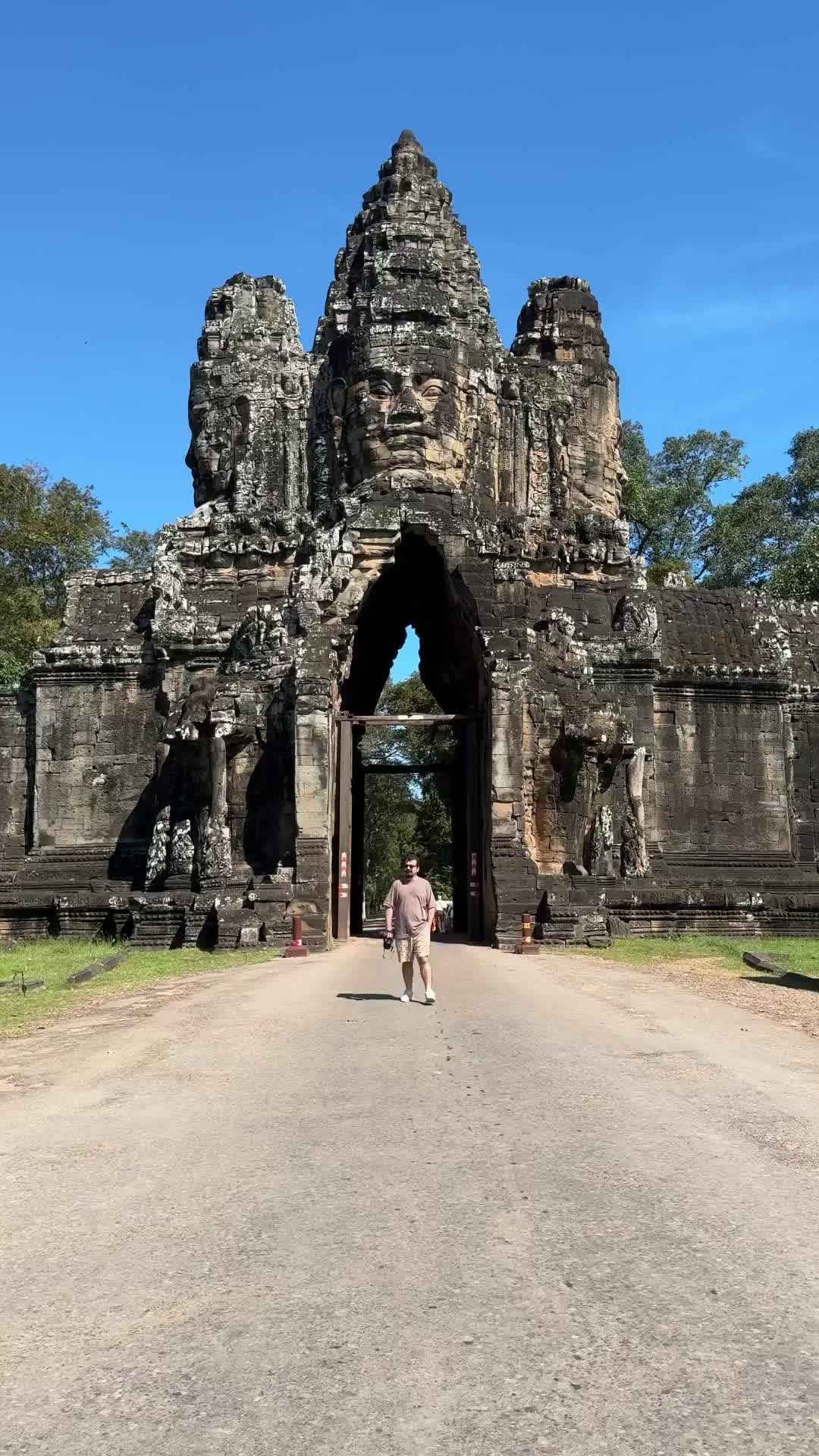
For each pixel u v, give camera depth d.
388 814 69.75
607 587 32.94
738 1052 11.32
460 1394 4.52
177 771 27.98
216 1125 8.69
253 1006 14.98
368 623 34.72
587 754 26.97
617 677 31.39
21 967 22.17
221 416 34.31
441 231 32.25
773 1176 7.13
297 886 24.84
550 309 36.72
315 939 23.75
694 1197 6.75
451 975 18.66
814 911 26.86
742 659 33.44
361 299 30.92
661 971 19.70
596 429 35.97
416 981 17.75
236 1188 7.12
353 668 35.00
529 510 33.53
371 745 69.25
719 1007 14.86
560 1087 9.60
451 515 28.48
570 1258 5.85
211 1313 5.32
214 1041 12.37
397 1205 6.70
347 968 20.06
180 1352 4.94
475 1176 7.20
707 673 32.41
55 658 32.34
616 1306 5.28
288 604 28.17
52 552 50.84
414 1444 4.18
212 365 34.66
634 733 31.16
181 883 26.81
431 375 30.20
